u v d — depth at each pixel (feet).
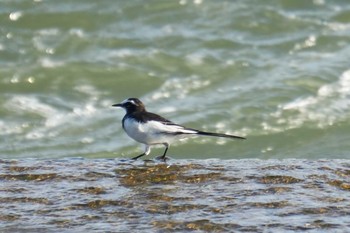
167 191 40.40
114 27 90.79
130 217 36.88
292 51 86.63
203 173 43.47
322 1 97.40
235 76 81.82
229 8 94.73
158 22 92.02
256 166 45.50
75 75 81.92
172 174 43.29
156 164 45.44
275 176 42.88
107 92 79.66
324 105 75.87
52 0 95.14
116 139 72.02
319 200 39.09
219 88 79.66
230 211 37.45
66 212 37.68
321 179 42.70
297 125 72.95
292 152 69.21
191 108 75.92
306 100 76.79
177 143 70.85
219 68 83.15
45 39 87.76
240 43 88.02
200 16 93.45
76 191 40.70
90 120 74.90
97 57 84.89
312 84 79.36
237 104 76.38
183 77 81.92
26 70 82.33
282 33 90.58
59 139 71.92
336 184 41.98
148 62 84.07
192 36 89.04
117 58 84.74
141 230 35.14
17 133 72.59
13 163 46.70
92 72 82.33
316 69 81.97
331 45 87.76
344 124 72.95
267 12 94.32
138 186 41.34
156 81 81.25
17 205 38.75
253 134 72.02
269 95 77.61
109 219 36.65
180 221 36.06
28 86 80.07
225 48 87.04
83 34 89.04
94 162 46.68
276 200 38.96
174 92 79.30
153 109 75.77
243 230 34.99
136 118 45.68
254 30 91.20
